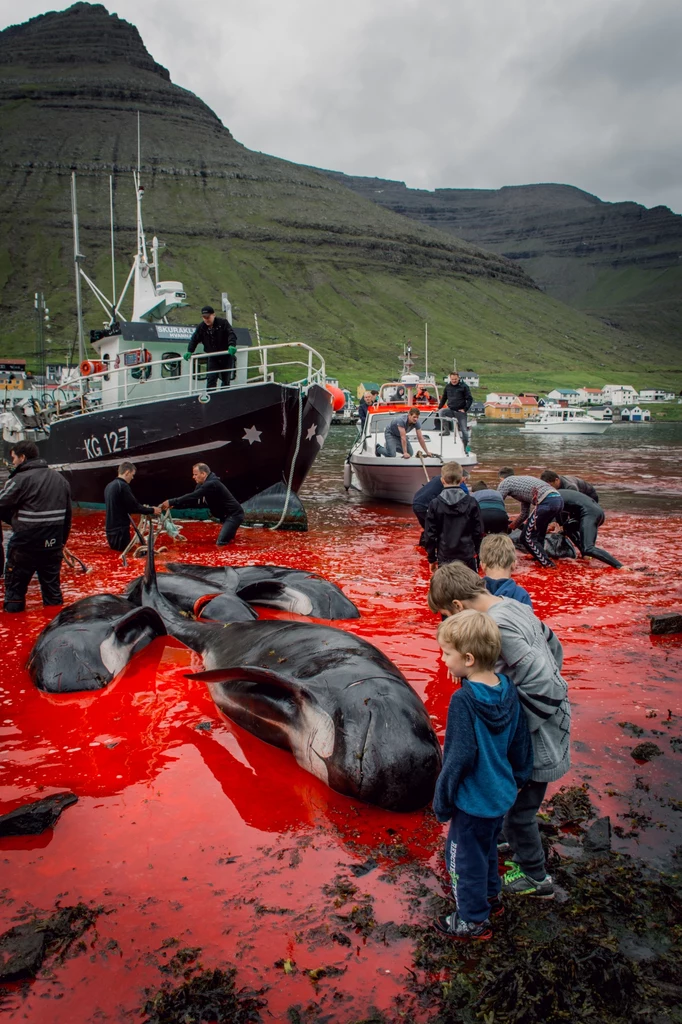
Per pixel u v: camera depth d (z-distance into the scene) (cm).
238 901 303
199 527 1298
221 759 433
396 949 275
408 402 1888
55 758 433
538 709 297
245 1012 244
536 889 304
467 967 266
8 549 722
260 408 1242
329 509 1553
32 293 18238
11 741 455
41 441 1512
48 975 262
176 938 280
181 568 830
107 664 562
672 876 317
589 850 336
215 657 554
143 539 1006
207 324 1267
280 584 730
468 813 276
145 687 548
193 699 525
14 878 318
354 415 7712
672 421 11900
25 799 384
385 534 1222
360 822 369
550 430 6431
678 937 280
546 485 955
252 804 383
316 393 1286
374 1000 250
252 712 463
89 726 478
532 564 977
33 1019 243
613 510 1537
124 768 420
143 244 1631
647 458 3198
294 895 307
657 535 1212
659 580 882
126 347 1441
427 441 1594
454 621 283
